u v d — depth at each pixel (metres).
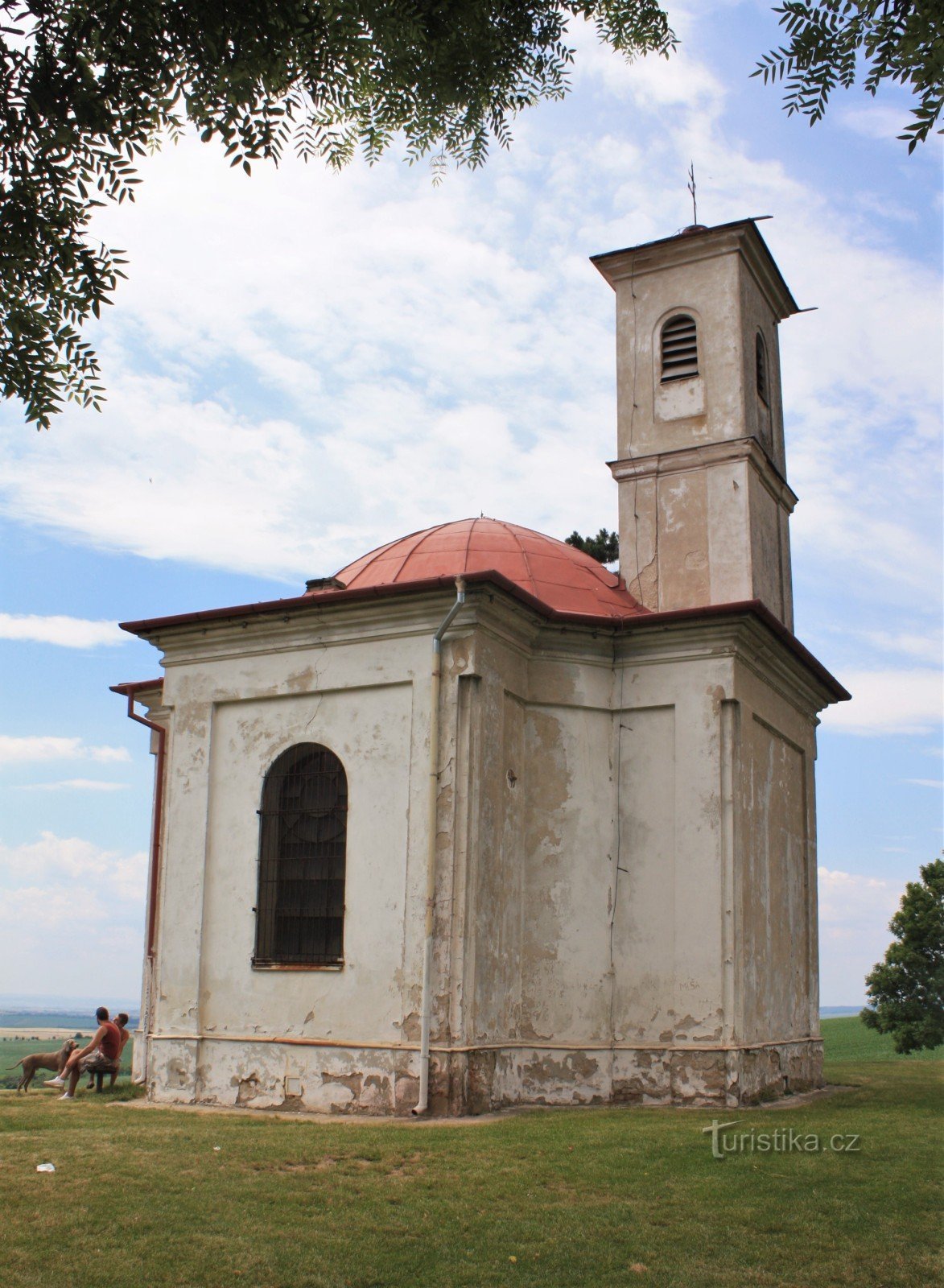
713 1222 8.36
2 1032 127.62
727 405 19.06
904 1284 7.31
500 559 17.27
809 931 18.55
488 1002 13.79
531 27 9.56
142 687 19.08
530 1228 8.16
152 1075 14.99
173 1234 7.76
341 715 14.95
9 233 7.48
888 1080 19.05
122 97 7.54
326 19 8.01
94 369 8.01
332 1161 9.89
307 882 14.81
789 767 18.33
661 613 15.66
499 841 14.39
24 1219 7.91
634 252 20.33
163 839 17.14
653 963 15.06
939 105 6.73
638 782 15.65
